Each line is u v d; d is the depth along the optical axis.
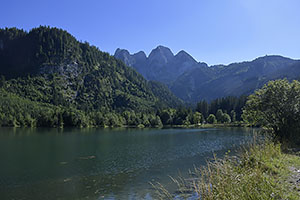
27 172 25.33
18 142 52.22
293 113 19.31
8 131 85.81
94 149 41.78
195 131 86.19
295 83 20.47
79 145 47.31
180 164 27.84
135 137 64.81
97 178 22.48
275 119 20.89
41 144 48.75
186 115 145.12
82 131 90.62
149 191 17.80
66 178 22.73
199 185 7.11
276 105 20.03
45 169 26.61
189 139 56.72
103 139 59.34
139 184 20.00
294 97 19.48
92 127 125.81
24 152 38.66
